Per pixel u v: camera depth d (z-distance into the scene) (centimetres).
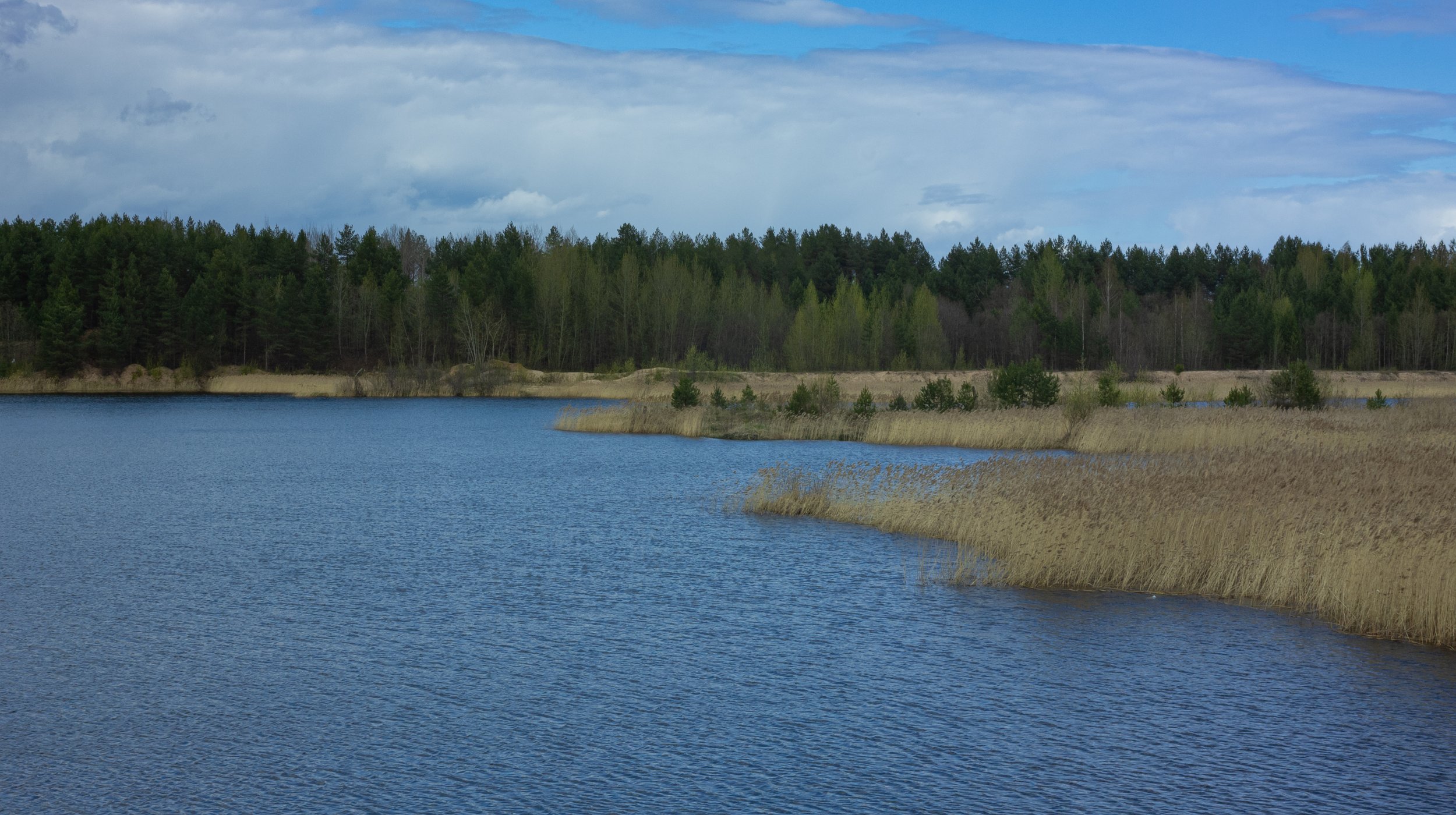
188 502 2744
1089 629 1446
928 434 4162
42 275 11088
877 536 2181
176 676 1256
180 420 6216
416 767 991
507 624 1488
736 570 1841
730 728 1085
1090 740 1051
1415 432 3362
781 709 1140
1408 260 15112
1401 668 1274
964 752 1022
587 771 980
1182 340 11469
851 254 16375
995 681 1228
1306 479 1934
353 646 1381
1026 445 3888
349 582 1762
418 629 1466
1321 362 11431
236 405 7725
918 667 1284
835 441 4412
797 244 17925
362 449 4275
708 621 1500
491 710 1138
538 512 2533
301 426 5684
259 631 1453
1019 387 4697
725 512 2525
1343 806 909
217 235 13238
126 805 914
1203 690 1195
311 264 12725
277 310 10638
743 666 1291
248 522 2397
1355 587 1448
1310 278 14400
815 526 2320
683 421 4878
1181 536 1725
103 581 1775
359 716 1122
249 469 3562
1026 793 934
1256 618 1509
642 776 970
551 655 1336
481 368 9094
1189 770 981
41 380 9588
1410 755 1013
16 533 2255
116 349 9938
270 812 898
